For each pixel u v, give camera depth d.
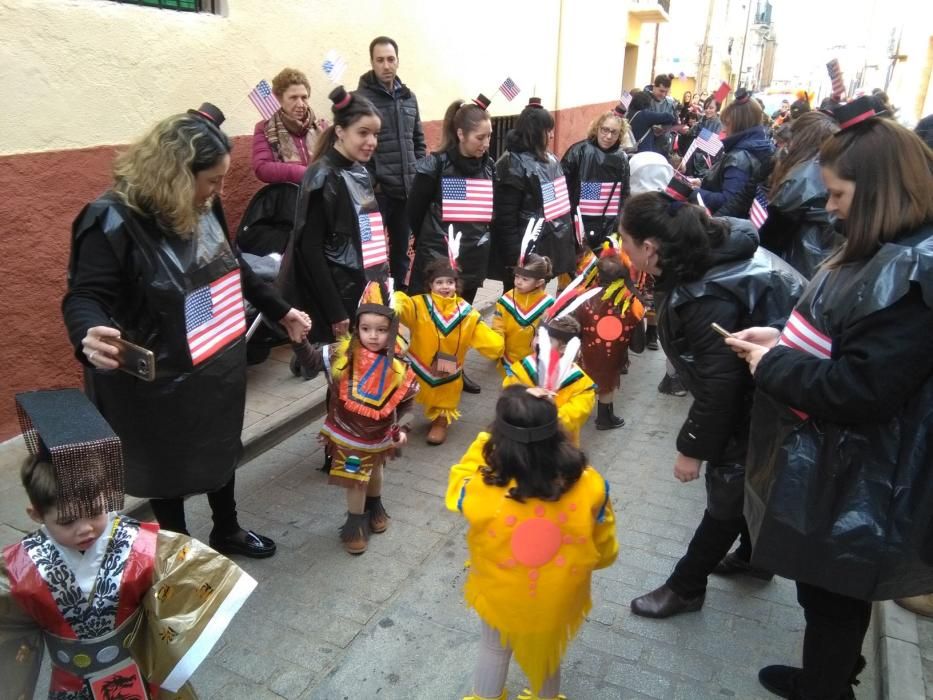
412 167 5.87
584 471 2.17
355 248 3.80
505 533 2.09
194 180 2.32
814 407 1.78
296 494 3.84
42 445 1.76
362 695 2.53
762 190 4.96
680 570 2.89
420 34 7.22
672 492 3.97
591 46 12.66
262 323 4.47
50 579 1.74
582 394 3.28
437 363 4.30
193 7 4.80
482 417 4.90
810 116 4.06
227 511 3.18
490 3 8.67
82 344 2.12
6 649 1.74
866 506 1.77
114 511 1.82
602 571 3.25
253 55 5.18
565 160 6.00
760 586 3.16
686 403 5.23
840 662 2.09
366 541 3.37
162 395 2.45
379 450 3.22
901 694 2.47
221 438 2.65
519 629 2.15
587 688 2.57
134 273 2.34
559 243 5.34
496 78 9.17
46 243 3.96
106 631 1.82
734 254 2.37
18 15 3.64
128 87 4.28
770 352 1.93
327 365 3.21
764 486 1.99
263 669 2.64
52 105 3.87
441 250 4.96
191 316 2.45
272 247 4.93
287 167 4.86
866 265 1.73
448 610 2.98
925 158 1.70
